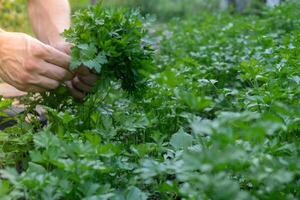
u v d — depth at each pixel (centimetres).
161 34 641
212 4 1286
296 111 212
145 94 299
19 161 260
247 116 169
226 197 163
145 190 224
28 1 344
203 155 162
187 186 179
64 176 192
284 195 189
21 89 277
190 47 539
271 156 186
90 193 190
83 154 200
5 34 275
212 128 165
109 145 205
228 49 471
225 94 294
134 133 283
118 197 199
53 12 336
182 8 1411
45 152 201
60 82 274
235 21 669
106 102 304
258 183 184
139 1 1247
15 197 192
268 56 348
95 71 274
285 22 575
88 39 264
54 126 267
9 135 263
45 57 265
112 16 270
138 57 276
